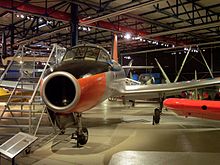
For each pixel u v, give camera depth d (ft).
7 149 13.57
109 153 17.47
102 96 18.88
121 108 50.96
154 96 30.35
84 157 16.52
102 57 21.01
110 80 20.22
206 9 46.16
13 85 27.02
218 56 78.02
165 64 89.40
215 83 25.18
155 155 16.92
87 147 19.10
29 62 32.32
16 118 18.80
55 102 15.39
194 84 26.13
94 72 17.19
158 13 48.70
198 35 66.08
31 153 17.47
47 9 42.68
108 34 69.21
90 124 30.14
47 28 61.21
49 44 79.25
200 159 16.01
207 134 24.13
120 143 20.39
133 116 37.76
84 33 67.92
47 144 19.99
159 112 29.89
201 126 28.71
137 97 30.30
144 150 18.22
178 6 45.03
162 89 26.68
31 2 41.52
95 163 15.25
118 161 15.61
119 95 26.81
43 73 18.58
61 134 23.72
